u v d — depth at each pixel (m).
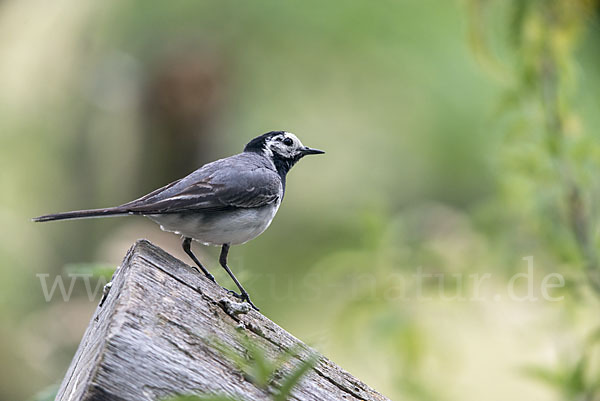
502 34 10.91
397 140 16.19
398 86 15.77
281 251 17.05
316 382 6.45
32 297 15.67
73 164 17.05
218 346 5.98
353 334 10.81
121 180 17.06
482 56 10.90
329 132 16.67
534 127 10.31
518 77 10.40
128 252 6.99
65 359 13.28
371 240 11.09
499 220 11.06
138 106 16.48
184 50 16.17
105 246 13.52
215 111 16.47
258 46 16.05
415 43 15.39
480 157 15.29
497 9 10.80
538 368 9.62
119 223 16.52
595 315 10.27
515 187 10.57
